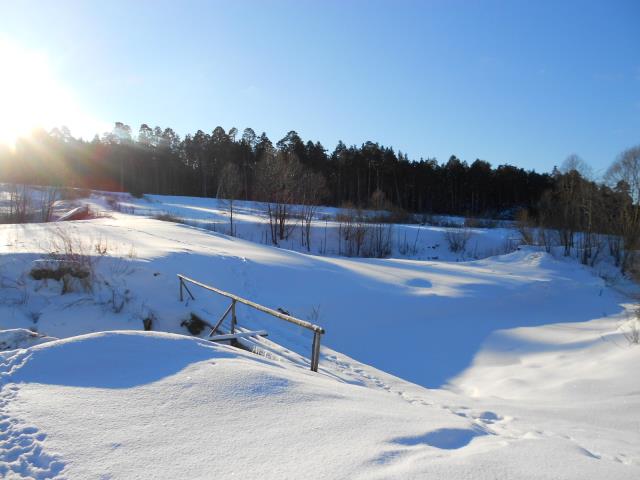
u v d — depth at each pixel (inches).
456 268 994.1
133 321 430.6
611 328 595.2
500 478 110.0
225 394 153.0
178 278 520.7
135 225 979.3
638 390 330.3
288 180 1644.9
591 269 1099.9
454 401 262.7
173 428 130.6
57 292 448.8
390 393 246.8
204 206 2393.0
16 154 2544.3
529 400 339.0
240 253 727.1
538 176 3366.1
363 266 852.0
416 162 3307.1
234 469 110.7
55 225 877.2
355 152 3346.5
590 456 140.6
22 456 115.4
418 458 117.4
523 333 602.2
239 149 3393.2
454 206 3225.9
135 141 3914.9
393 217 2030.0
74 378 163.8
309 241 1605.6
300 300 583.5
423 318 625.0
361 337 541.0
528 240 1453.0
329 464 112.0
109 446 120.3
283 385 164.9
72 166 3243.1
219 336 328.8
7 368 169.8
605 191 1290.6
